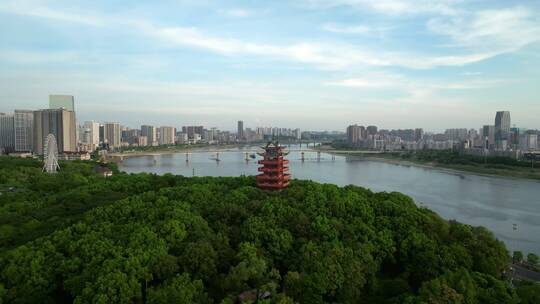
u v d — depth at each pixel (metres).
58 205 133.75
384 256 105.88
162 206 118.31
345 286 90.06
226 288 87.19
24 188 175.00
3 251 100.81
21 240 106.25
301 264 94.19
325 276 87.81
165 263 88.38
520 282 100.81
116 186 154.75
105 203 130.62
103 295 77.81
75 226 104.31
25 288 84.31
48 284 86.94
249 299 84.44
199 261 91.06
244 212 115.25
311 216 114.88
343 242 104.25
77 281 83.81
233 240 105.44
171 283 83.38
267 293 85.44
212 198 128.62
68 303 88.00
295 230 109.31
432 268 98.69
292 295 86.44
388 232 111.06
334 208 119.88
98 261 88.12
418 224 117.00
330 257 92.81
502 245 115.56
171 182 164.00
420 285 97.50
